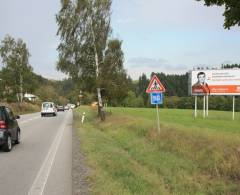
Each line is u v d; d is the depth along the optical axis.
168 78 127.50
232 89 38.84
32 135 22.41
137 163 12.66
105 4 34.75
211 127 21.78
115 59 34.22
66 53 34.81
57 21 35.03
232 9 7.15
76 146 16.55
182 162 12.20
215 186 9.57
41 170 11.02
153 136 17.27
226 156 11.08
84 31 34.66
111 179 9.43
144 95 108.25
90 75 35.16
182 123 25.44
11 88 73.38
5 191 8.53
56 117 48.91
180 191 9.33
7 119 15.55
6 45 72.31
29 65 74.50
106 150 14.63
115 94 34.09
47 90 154.75
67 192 8.35
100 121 32.25
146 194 8.30
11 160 12.94
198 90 40.12
